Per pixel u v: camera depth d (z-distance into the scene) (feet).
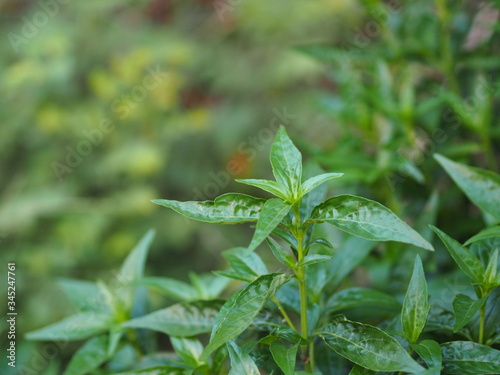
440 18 2.88
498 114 2.96
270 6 8.31
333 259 2.34
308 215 2.05
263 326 2.07
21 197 7.80
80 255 7.62
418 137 2.92
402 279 2.47
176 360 2.18
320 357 2.16
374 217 1.88
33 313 6.87
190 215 1.91
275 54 8.39
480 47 2.92
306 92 8.08
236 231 8.18
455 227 2.64
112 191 8.60
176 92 9.02
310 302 2.10
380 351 1.91
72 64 8.39
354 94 2.90
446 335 2.15
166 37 9.23
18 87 8.43
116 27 9.15
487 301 2.07
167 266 8.14
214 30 9.61
